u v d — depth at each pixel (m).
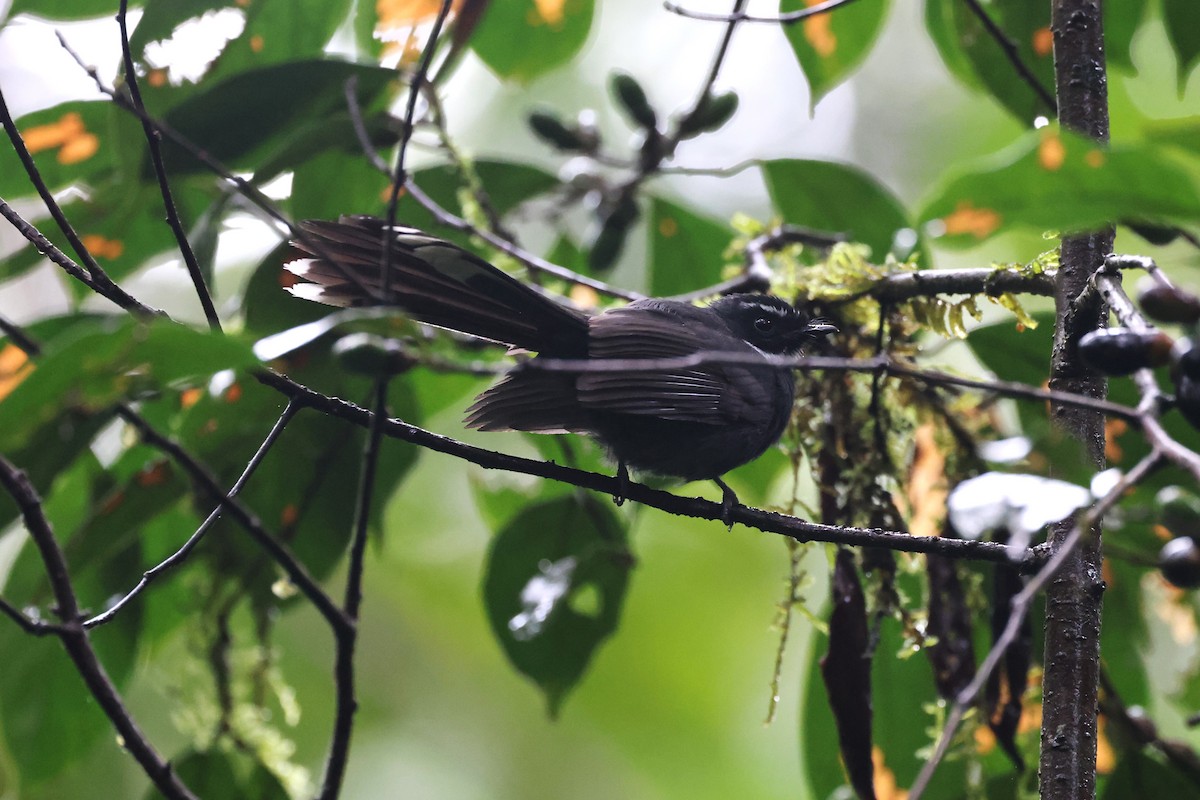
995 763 10.39
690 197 18.88
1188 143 6.19
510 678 17.22
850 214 11.62
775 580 17.30
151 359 4.96
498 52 12.16
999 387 5.20
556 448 11.62
